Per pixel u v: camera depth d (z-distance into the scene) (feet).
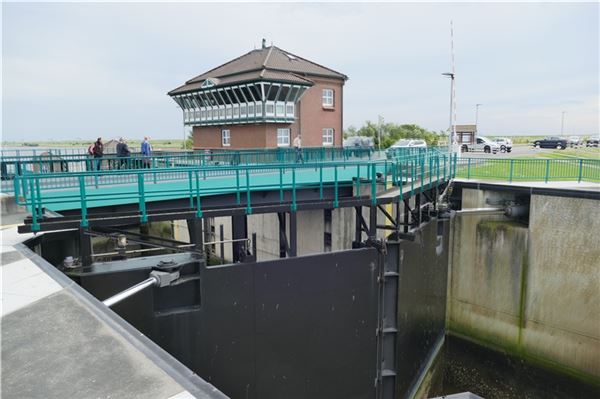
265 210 37.91
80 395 12.21
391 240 44.60
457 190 66.59
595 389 50.78
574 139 189.88
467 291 62.28
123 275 30.48
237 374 35.04
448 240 62.80
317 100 126.31
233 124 123.34
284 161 81.87
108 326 16.69
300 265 37.63
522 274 56.70
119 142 72.38
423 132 300.81
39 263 24.45
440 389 62.13
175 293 32.30
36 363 13.94
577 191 51.52
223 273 33.86
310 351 38.86
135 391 12.37
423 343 54.08
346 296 40.73
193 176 59.57
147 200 41.06
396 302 44.52
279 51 133.90
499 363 59.41
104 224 31.22
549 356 54.49
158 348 15.05
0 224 35.01
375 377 44.04
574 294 52.42
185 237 89.45
